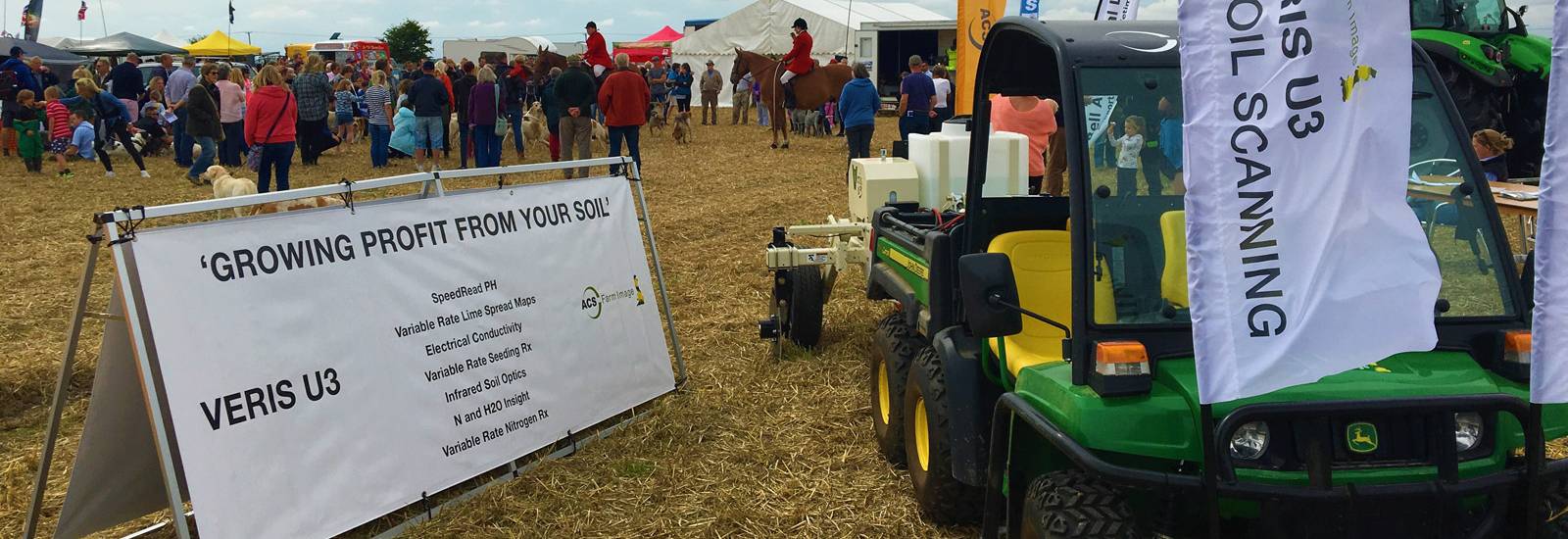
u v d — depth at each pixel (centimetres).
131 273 358
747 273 898
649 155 1878
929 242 408
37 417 559
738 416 547
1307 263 266
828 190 1417
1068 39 344
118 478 393
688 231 1105
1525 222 659
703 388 589
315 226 415
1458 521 297
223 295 379
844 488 457
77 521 388
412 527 428
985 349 376
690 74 2481
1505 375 308
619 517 435
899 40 2936
